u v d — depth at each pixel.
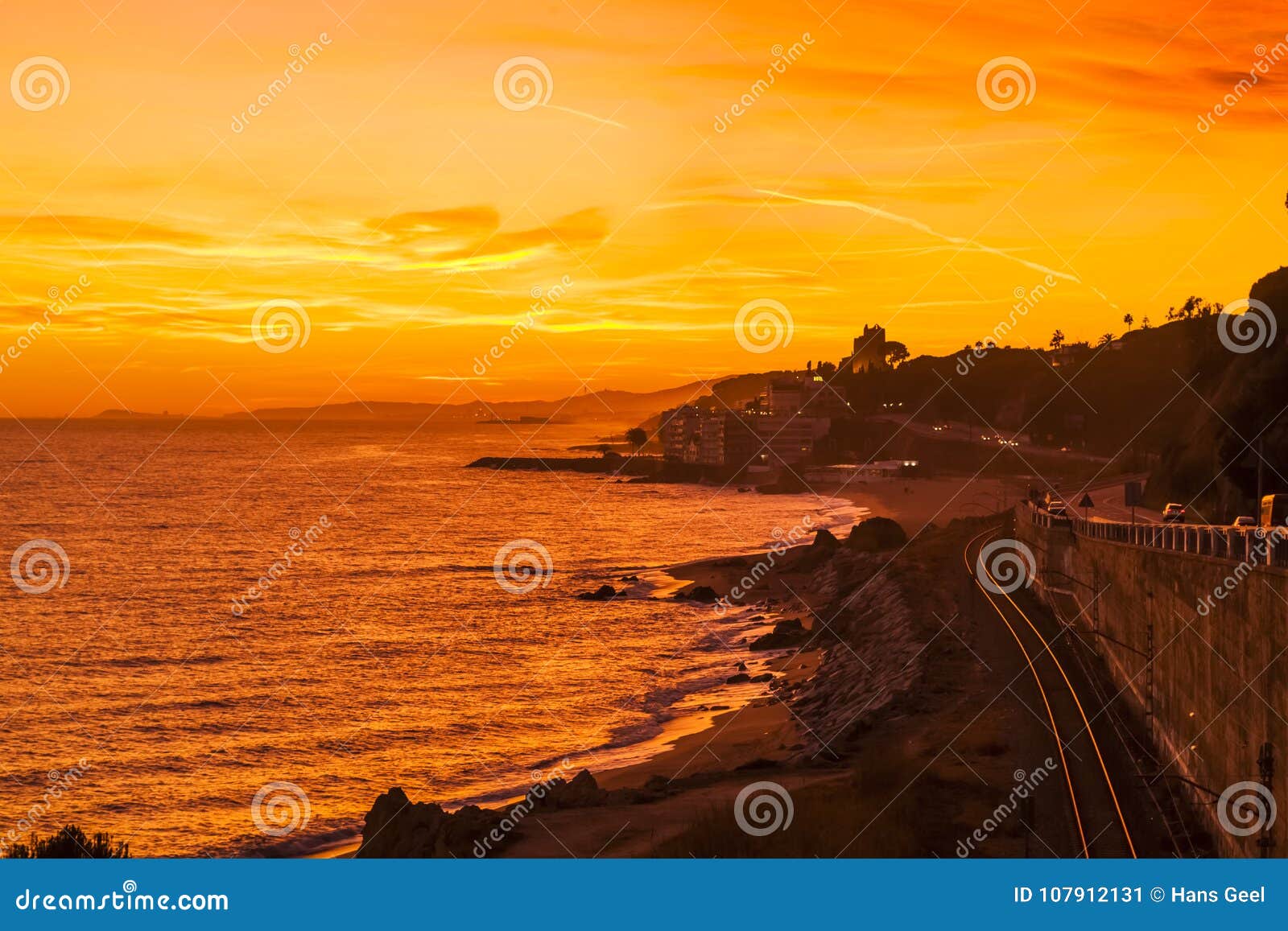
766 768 46.44
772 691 72.31
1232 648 27.11
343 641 104.00
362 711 78.12
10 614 120.44
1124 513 90.12
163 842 52.25
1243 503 82.12
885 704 49.12
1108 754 35.09
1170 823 29.62
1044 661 50.56
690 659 87.88
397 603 124.75
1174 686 33.97
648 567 148.50
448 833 36.69
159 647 103.00
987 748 37.81
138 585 141.25
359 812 56.12
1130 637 42.28
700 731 64.00
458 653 96.62
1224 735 27.69
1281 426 82.38
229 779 63.00
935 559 102.94
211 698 83.38
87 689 86.94
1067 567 63.06
